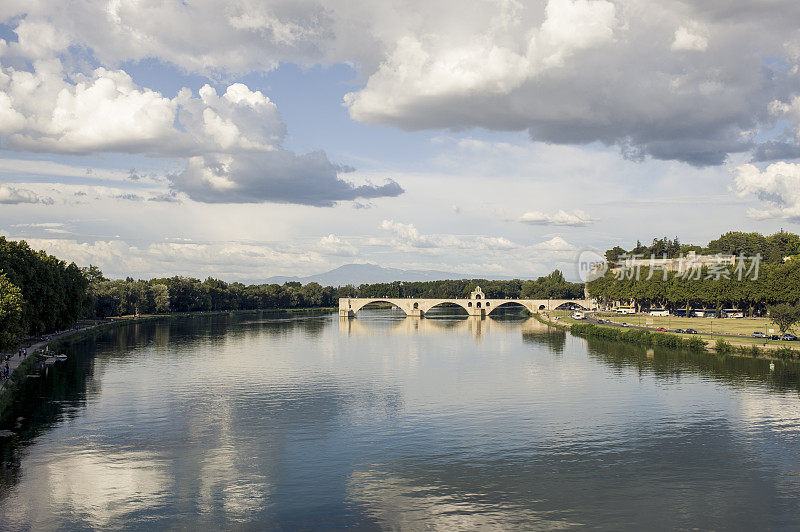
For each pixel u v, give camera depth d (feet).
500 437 305.53
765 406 361.92
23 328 464.24
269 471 258.37
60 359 538.06
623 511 221.46
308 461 270.87
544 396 395.96
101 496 231.09
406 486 242.99
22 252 531.50
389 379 462.19
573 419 337.72
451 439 302.66
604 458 274.98
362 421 334.65
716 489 240.12
